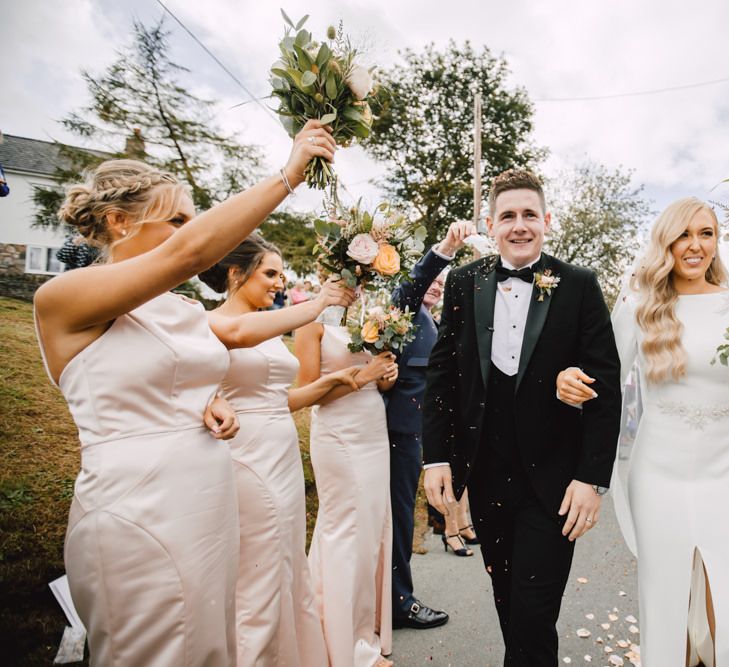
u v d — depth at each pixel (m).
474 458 2.06
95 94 8.45
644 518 2.11
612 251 22.17
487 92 29.03
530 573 1.86
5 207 15.32
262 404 2.07
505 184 2.12
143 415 1.29
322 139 1.24
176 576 1.28
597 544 3.97
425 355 2.91
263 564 1.96
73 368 1.24
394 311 2.45
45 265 15.58
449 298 2.29
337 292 2.23
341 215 2.29
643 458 2.19
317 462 2.51
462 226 2.75
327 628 2.35
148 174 1.39
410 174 29.89
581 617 2.90
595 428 1.89
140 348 1.29
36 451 3.79
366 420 2.51
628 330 2.36
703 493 2.01
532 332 1.97
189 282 8.55
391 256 2.22
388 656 2.53
